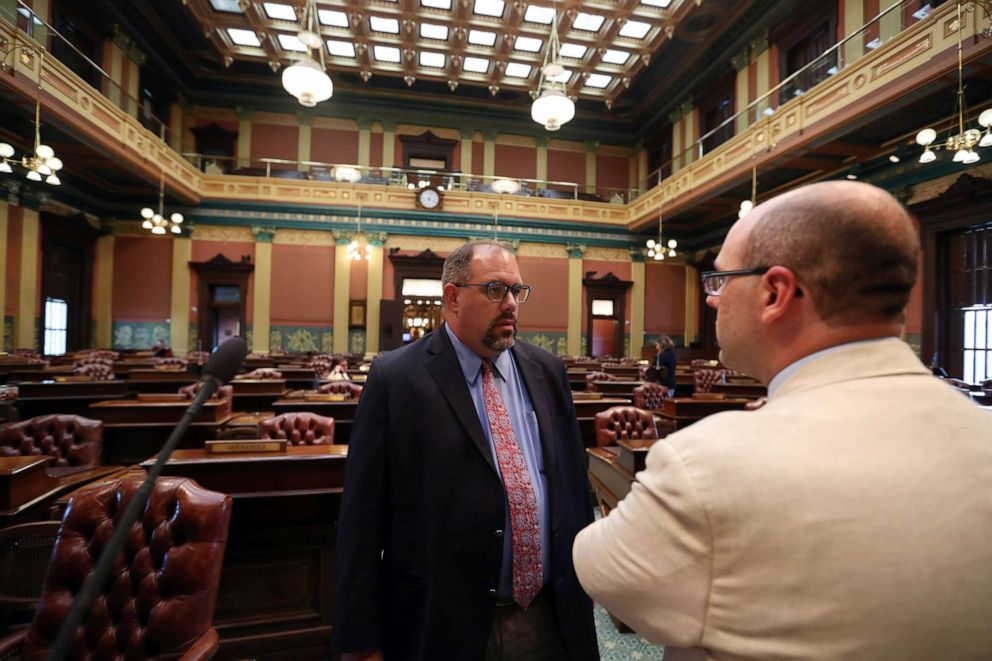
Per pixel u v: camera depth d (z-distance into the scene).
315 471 2.46
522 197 14.81
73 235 12.29
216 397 4.81
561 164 16.84
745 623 0.54
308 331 14.02
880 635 0.50
